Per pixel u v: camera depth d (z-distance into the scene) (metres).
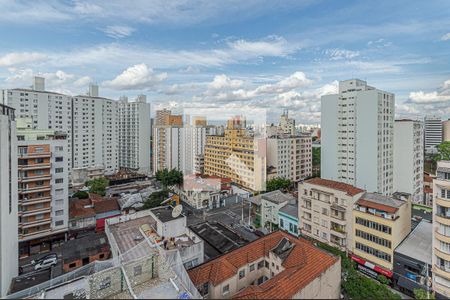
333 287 24.81
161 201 66.56
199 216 66.19
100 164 100.56
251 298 19.80
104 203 60.28
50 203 47.59
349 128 67.81
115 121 108.00
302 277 22.48
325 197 43.59
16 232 37.34
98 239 41.56
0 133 29.20
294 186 91.88
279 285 21.23
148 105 116.75
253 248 30.62
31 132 48.91
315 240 45.00
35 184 46.28
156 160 105.75
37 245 47.09
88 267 26.86
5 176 31.05
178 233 35.41
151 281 25.38
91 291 22.72
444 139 89.44
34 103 85.88
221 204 74.88
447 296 30.11
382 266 36.62
